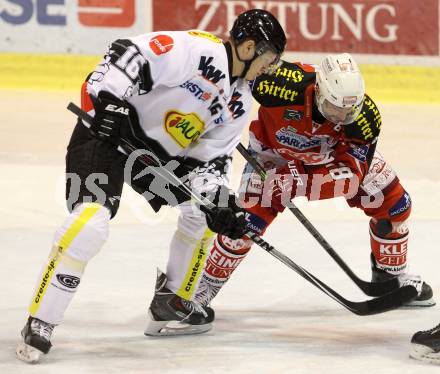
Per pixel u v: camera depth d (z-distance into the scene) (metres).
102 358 9.33
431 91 27.44
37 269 12.64
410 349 9.77
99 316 10.84
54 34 26.59
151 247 13.85
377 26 27.27
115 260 13.17
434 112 25.77
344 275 12.77
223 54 8.98
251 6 26.77
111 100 8.63
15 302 11.23
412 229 15.14
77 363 9.13
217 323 10.78
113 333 10.25
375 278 11.80
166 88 9.05
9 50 26.66
